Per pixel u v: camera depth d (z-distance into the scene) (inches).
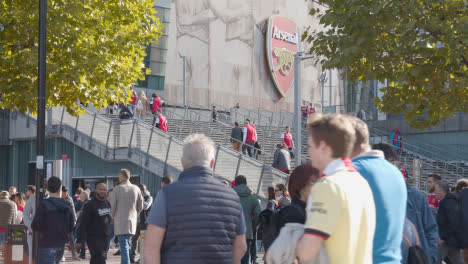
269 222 250.5
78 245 491.5
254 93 2370.8
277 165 1027.3
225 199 188.7
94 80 689.0
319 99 2682.1
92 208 489.7
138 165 1142.3
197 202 183.0
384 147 211.8
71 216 402.6
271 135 1512.1
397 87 666.8
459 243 386.6
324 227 128.7
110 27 694.5
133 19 709.9
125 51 701.3
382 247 154.0
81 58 655.1
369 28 614.9
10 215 623.2
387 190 157.5
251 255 595.2
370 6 604.1
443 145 1815.9
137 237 690.8
